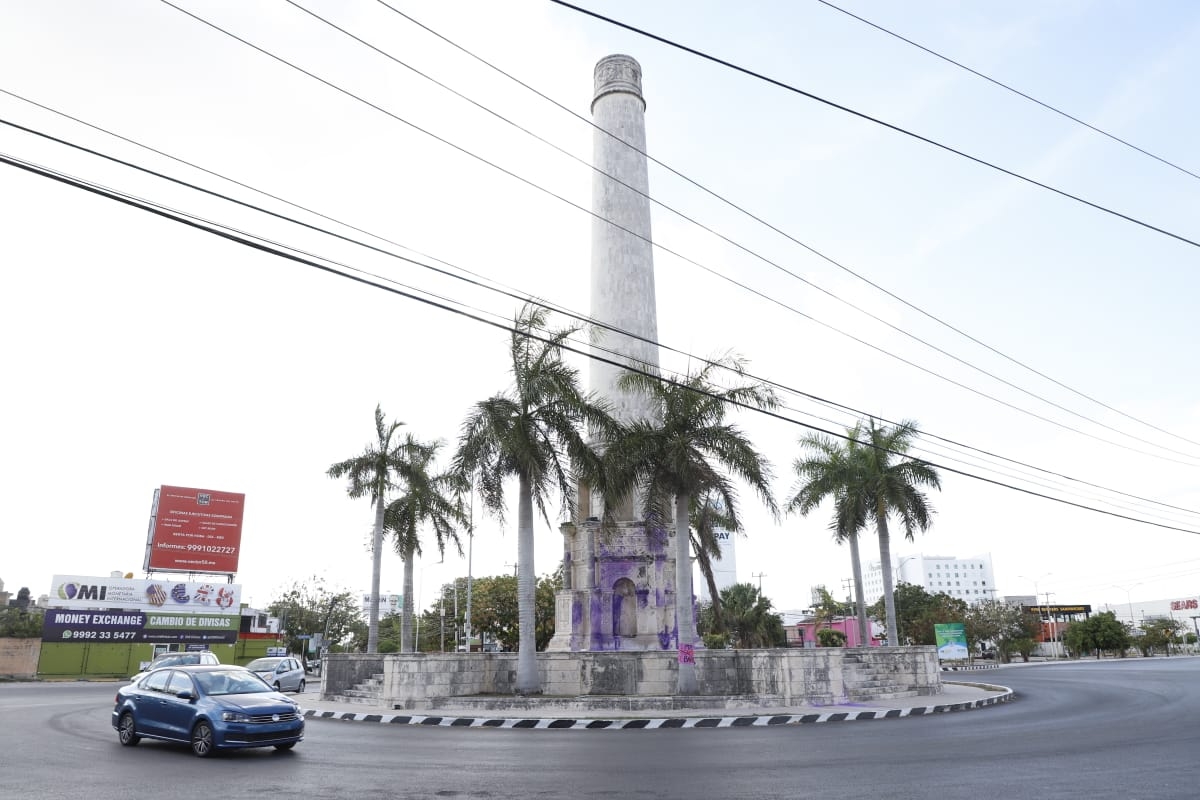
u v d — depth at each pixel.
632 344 35.59
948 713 22.67
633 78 39.66
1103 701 25.20
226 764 13.84
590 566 31.92
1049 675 43.97
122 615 60.78
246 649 66.88
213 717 14.73
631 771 12.53
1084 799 9.73
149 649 61.41
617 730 19.55
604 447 28.78
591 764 13.37
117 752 15.41
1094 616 87.12
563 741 17.09
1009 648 80.75
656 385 26.25
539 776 12.18
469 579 51.22
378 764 13.70
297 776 12.48
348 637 91.50
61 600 59.06
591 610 31.38
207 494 67.38
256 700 15.34
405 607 35.47
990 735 16.70
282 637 71.56
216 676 16.08
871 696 26.89
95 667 59.00
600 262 37.19
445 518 36.75
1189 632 113.75
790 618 116.25
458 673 26.25
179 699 15.55
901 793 10.34
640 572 31.92
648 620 31.45
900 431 34.34
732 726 19.97
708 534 37.97
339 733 19.20
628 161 38.19
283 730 15.09
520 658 25.33
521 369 26.11
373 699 28.33
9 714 24.39
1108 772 11.64
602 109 39.28
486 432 25.30
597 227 37.78
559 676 26.91
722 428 25.56
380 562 34.84
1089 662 66.56
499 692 26.83
